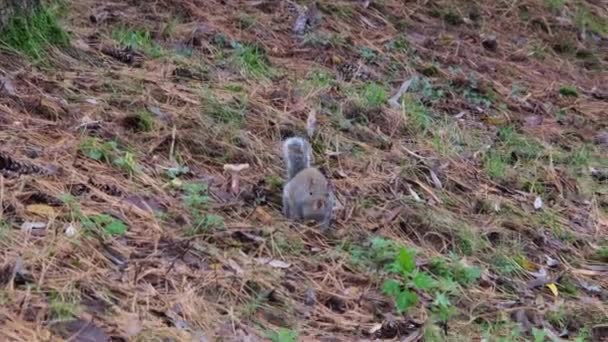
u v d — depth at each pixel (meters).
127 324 7.23
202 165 10.52
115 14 13.76
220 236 8.95
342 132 12.15
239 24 14.60
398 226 10.16
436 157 12.15
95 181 9.38
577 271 10.24
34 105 10.49
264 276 8.50
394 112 13.07
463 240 10.17
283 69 13.66
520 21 18.17
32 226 8.25
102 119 10.66
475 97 14.76
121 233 8.53
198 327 7.55
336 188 10.70
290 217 9.78
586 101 15.91
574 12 19.12
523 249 10.42
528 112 14.85
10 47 11.49
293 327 7.96
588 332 8.88
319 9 16.02
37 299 7.26
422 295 8.83
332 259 9.15
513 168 12.53
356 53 14.89
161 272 8.11
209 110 11.52
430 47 16.19
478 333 8.45
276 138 11.52
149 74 12.16
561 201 11.90
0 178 8.84
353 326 8.20
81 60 12.09
